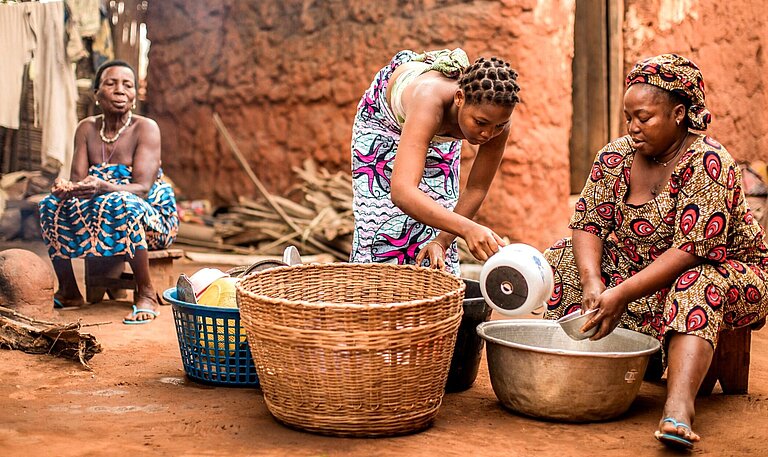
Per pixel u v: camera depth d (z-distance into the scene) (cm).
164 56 904
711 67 894
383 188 385
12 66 741
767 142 998
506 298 324
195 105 888
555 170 750
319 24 812
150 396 350
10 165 838
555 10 737
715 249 332
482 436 310
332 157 816
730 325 348
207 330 362
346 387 296
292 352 298
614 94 840
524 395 329
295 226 757
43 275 474
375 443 299
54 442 290
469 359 368
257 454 285
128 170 534
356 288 362
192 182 896
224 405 340
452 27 740
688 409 299
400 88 357
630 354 317
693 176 335
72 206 507
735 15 931
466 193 379
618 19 830
